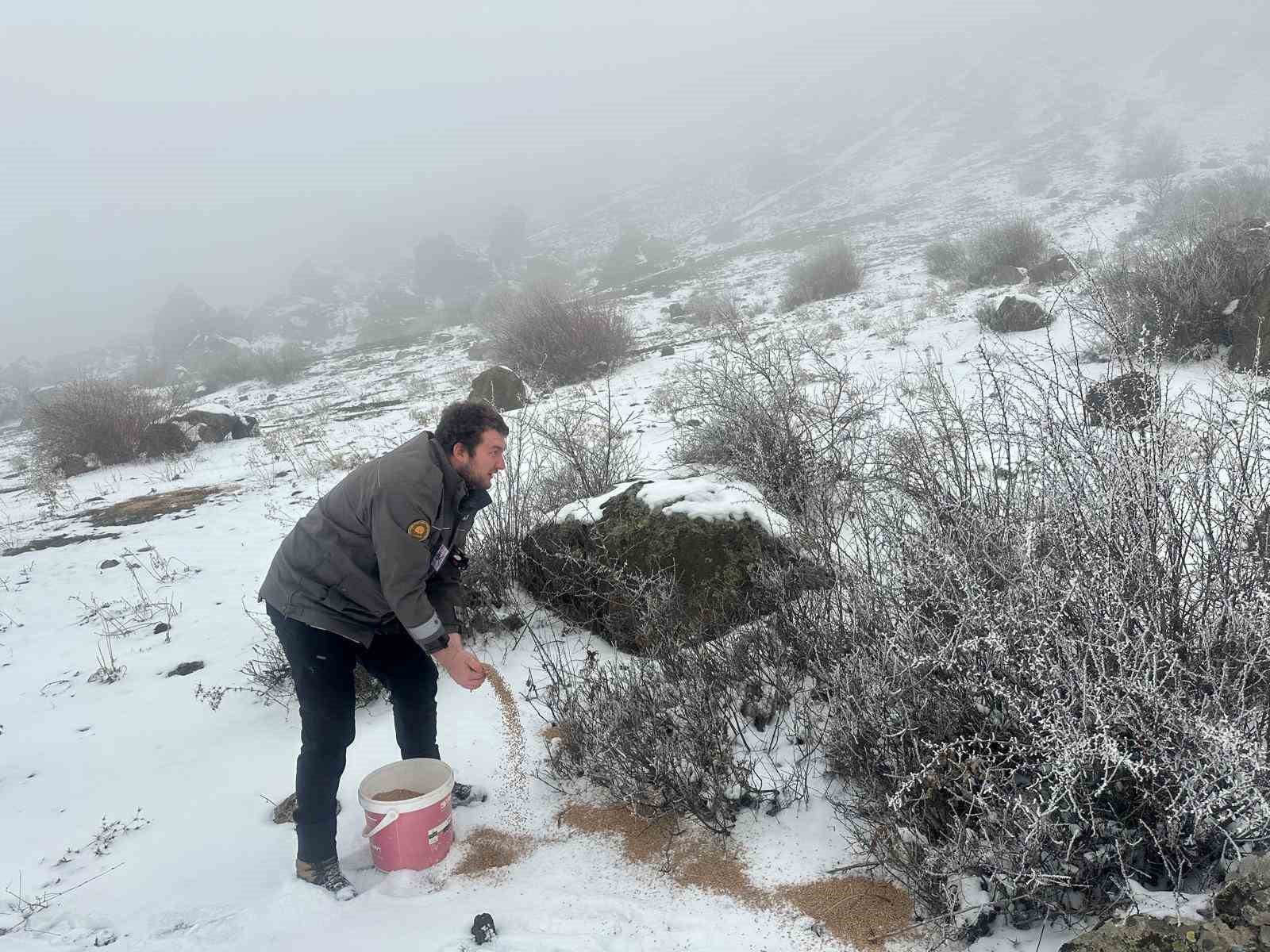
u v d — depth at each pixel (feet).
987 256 58.95
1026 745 8.22
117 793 12.72
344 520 9.52
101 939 9.22
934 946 7.53
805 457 17.51
